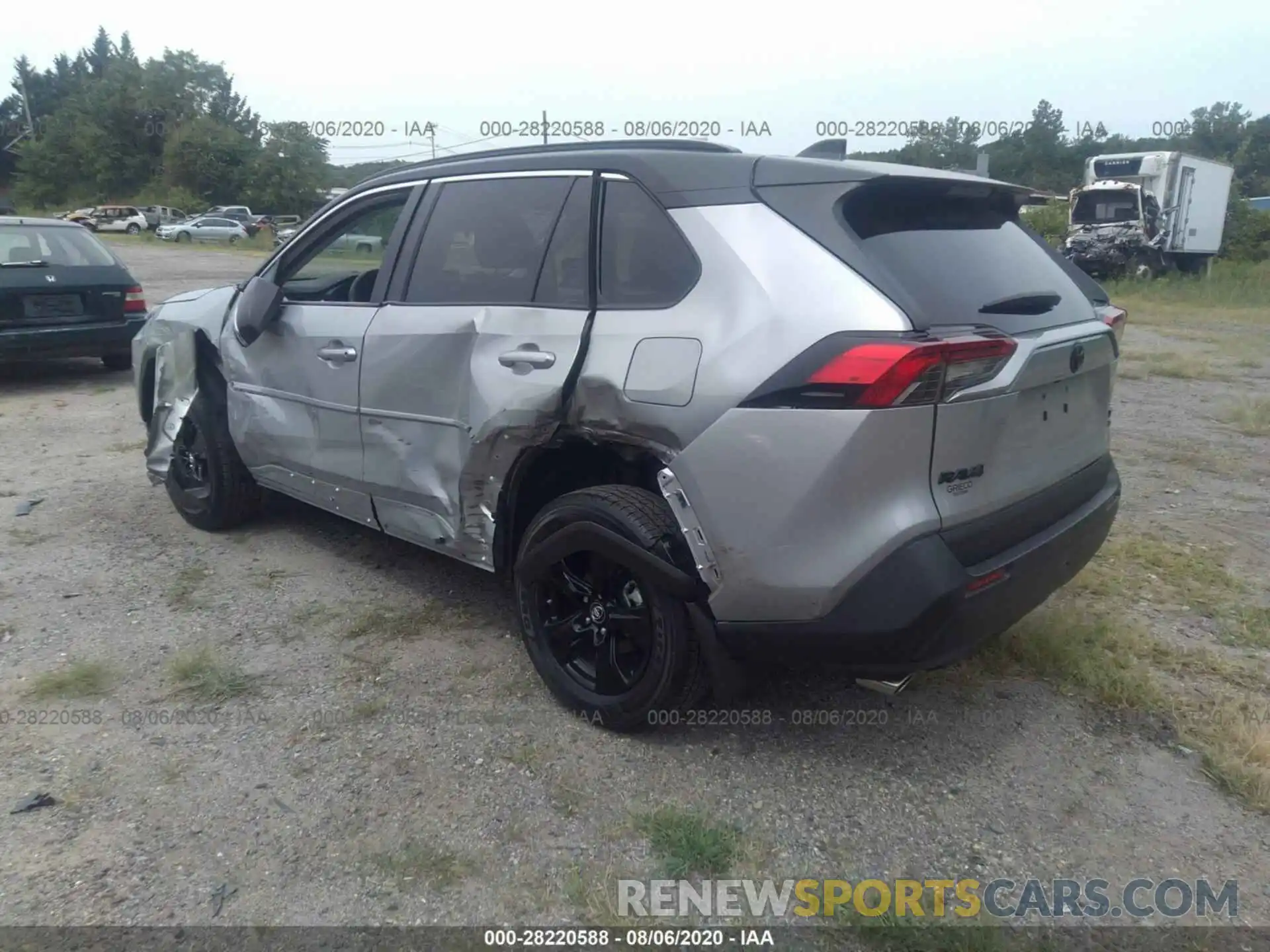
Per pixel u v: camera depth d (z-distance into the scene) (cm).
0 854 272
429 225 390
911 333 263
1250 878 270
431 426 371
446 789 302
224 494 502
